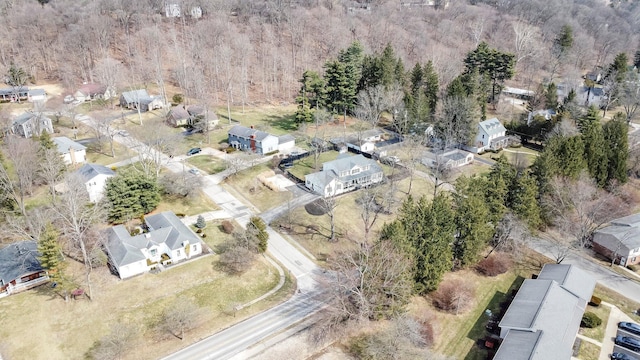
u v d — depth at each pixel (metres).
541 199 65.62
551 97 104.81
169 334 46.34
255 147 85.50
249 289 52.84
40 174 63.09
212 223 64.69
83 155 78.75
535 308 48.31
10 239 57.41
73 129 91.19
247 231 57.19
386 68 98.81
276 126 98.56
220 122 99.88
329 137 92.62
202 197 71.12
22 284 51.28
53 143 71.56
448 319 50.75
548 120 95.31
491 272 57.69
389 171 82.44
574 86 114.44
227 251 55.78
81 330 45.72
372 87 97.88
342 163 76.50
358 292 47.25
